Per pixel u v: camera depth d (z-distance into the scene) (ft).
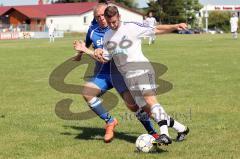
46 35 359.87
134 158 33.88
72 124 46.32
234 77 78.69
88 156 34.71
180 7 517.96
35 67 104.68
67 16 463.01
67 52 153.89
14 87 73.41
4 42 257.96
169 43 197.77
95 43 38.93
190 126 43.80
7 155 35.37
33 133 42.52
